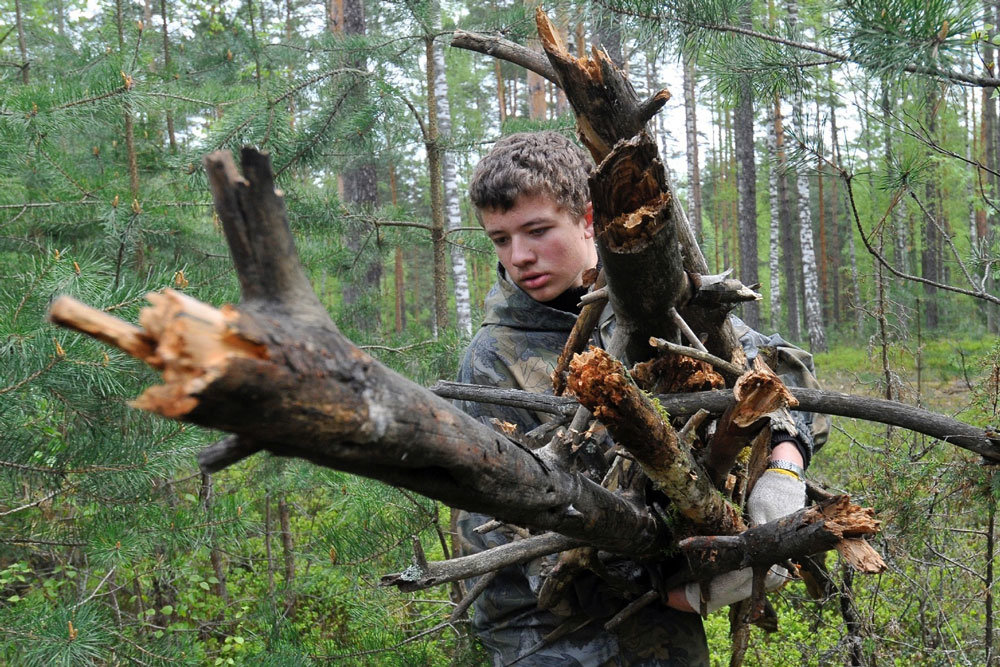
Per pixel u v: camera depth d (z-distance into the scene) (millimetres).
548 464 1104
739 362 1597
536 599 1854
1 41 5945
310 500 6129
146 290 2744
